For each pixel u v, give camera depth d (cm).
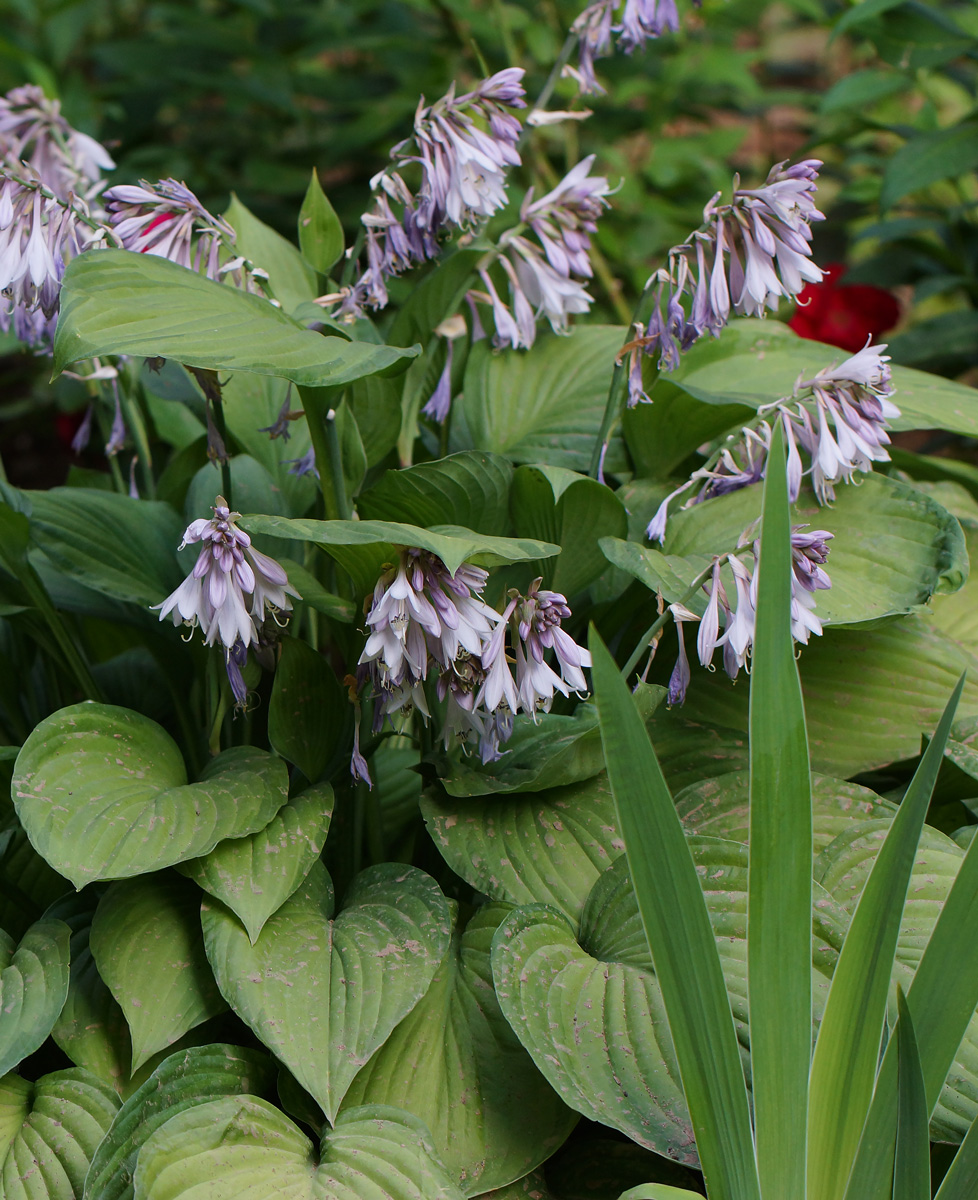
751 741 189
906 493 229
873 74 290
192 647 233
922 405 234
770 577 188
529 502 224
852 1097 194
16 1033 205
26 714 249
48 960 210
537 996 206
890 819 219
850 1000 192
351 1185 200
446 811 220
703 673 235
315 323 218
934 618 245
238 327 208
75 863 205
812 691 233
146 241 220
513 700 207
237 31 404
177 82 397
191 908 216
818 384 216
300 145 429
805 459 234
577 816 219
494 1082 209
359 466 224
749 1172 192
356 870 228
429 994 213
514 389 248
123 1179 202
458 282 232
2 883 224
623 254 346
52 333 235
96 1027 213
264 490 242
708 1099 192
